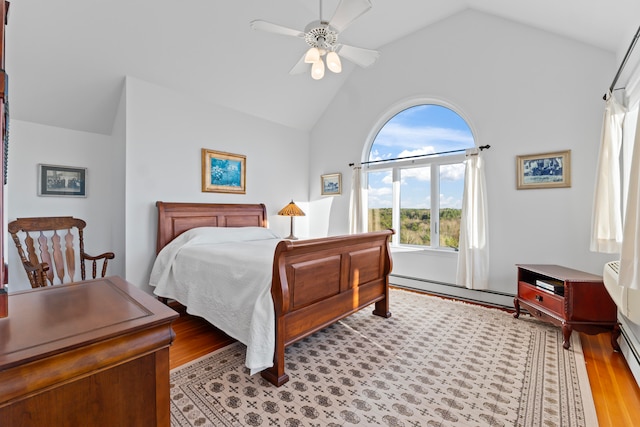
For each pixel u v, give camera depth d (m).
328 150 4.95
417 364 2.08
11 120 2.85
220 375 1.94
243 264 2.26
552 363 2.09
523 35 3.20
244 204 4.20
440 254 3.78
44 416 0.62
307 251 2.08
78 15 2.54
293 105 4.59
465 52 3.58
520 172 3.21
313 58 2.26
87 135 3.33
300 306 2.05
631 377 1.92
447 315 3.01
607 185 2.46
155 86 3.32
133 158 3.15
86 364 0.67
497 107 3.35
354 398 1.71
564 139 2.97
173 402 1.67
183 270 2.82
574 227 2.93
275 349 1.87
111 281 1.16
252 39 3.42
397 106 4.18
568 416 1.57
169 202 3.42
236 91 3.92
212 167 3.85
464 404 1.66
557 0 2.43
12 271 2.86
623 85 2.47
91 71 2.91
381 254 2.92
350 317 2.97
